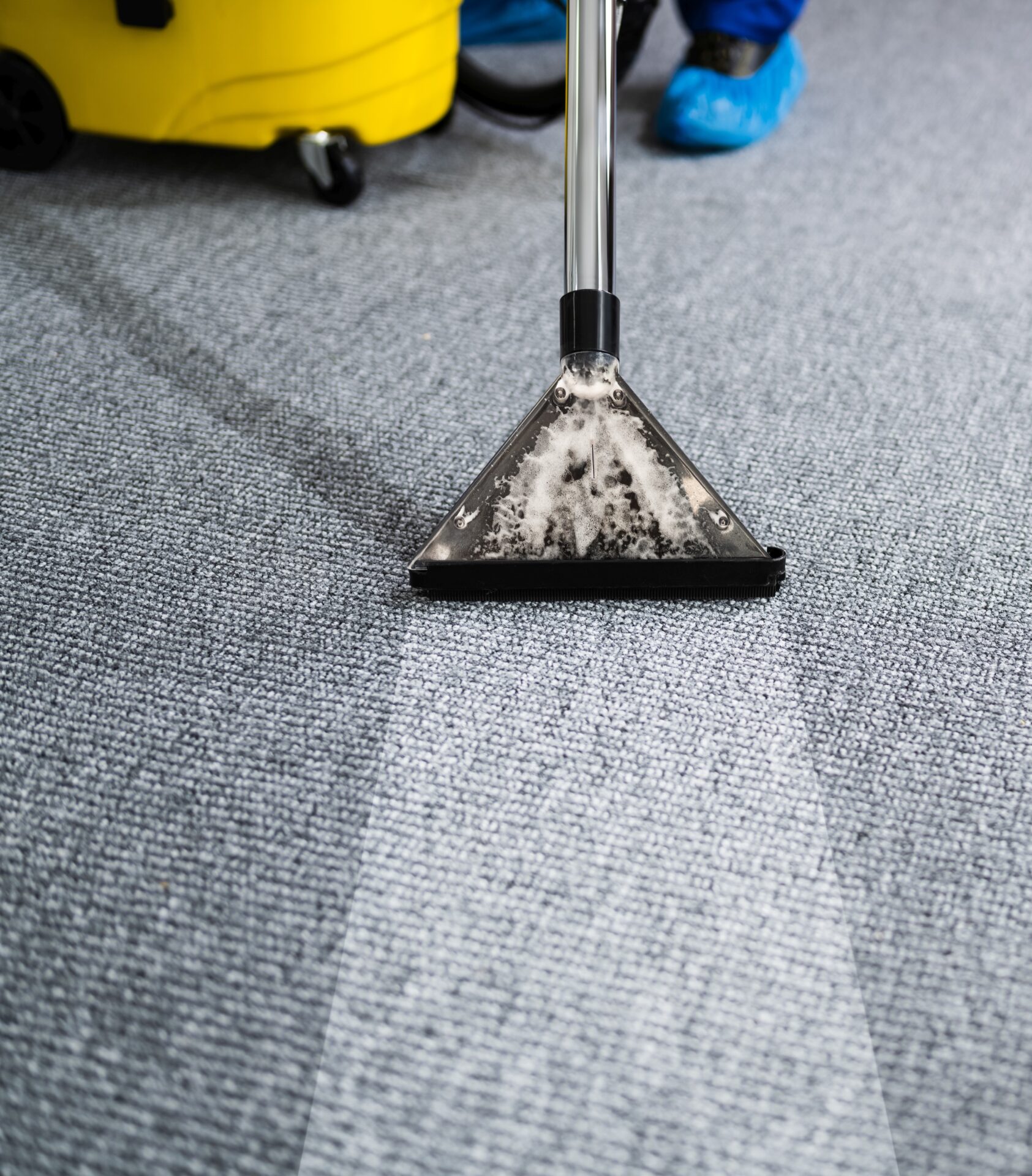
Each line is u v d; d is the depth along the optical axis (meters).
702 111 1.40
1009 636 0.85
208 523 0.92
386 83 1.23
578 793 0.73
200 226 1.28
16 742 0.75
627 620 0.85
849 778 0.75
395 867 0.69
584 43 0.84
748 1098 0.59
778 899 0.68
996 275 1.25
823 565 0.90
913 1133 0.58
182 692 0.79
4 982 0.63
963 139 1.50
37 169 1.33
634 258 1.26
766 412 1.06
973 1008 0.63
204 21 1.16
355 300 1.18
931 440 1.03
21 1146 0.57
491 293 1.20
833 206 1.36
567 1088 0.60
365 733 0.77
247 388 1.06
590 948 0.66
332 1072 0.60
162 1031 0.62
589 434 0.81
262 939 0.66
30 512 0.92
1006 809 0.73
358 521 0.93
